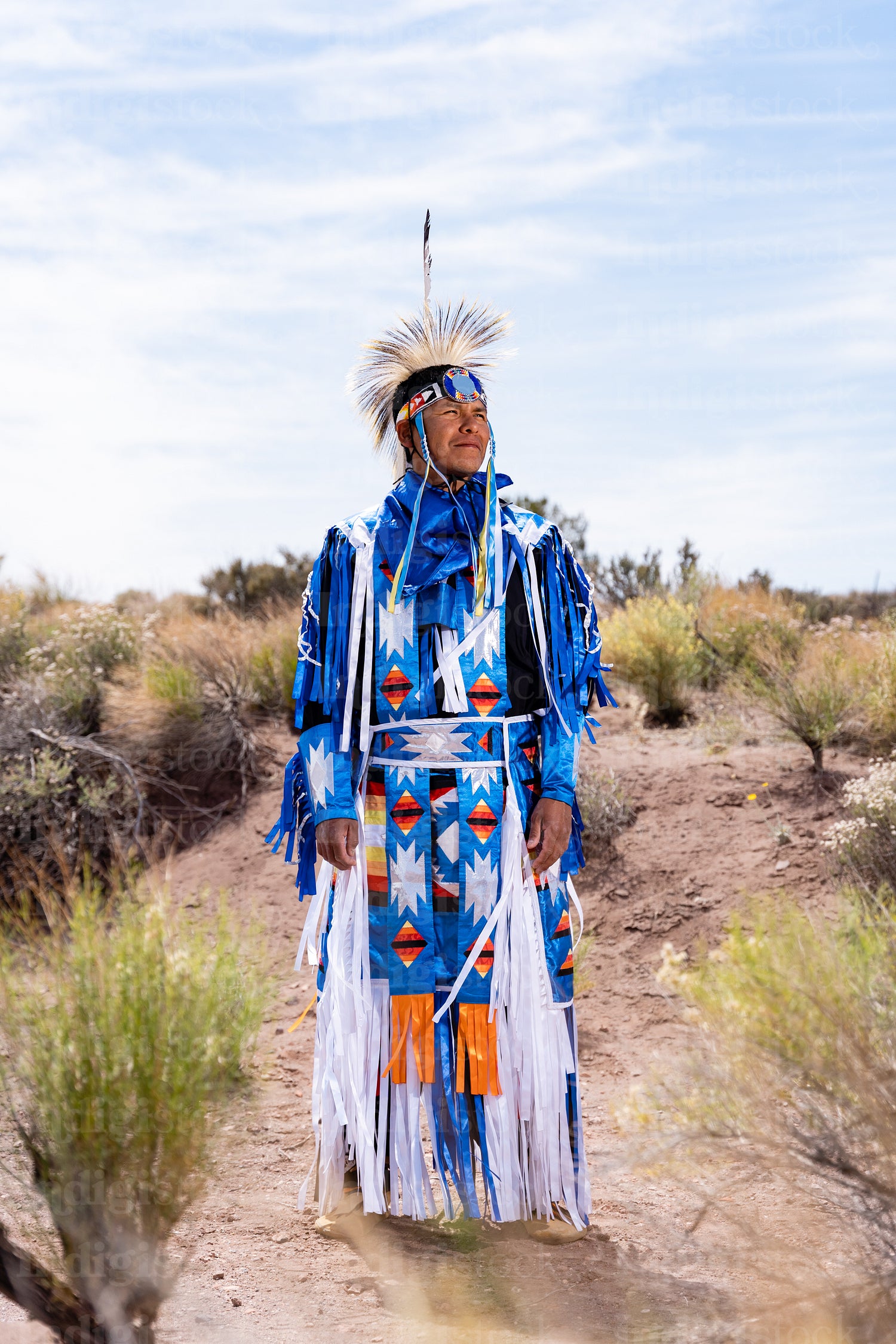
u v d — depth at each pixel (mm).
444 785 2768
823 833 5539
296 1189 2990
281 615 10586
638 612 8797
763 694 6848
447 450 2908
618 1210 2875
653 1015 4609
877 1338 1951
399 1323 2188
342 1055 2756
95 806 7004
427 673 2789
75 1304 1928
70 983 2447
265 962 4227
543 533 2996
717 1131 2533
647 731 7645
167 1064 2225
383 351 3180
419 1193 2678
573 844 2980
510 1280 2408
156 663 8609
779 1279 2129
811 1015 2482
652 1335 2088
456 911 2748
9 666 9102
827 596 13883
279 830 3008
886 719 6430
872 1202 2221
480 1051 2688
